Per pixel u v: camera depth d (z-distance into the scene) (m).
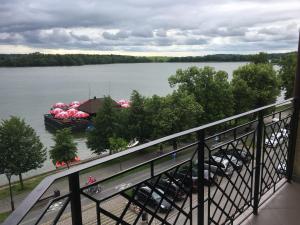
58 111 40.53
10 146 20.22
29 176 22.17
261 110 2.83
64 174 1.17
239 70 30.91
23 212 0.95
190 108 23.34
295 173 3.73
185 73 26.67
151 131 25.47
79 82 110.44
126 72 177.12
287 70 34.22
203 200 2.17
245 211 3.01
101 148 26.81
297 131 3.67
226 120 2.27
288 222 2.89
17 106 59.28
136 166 1.60
